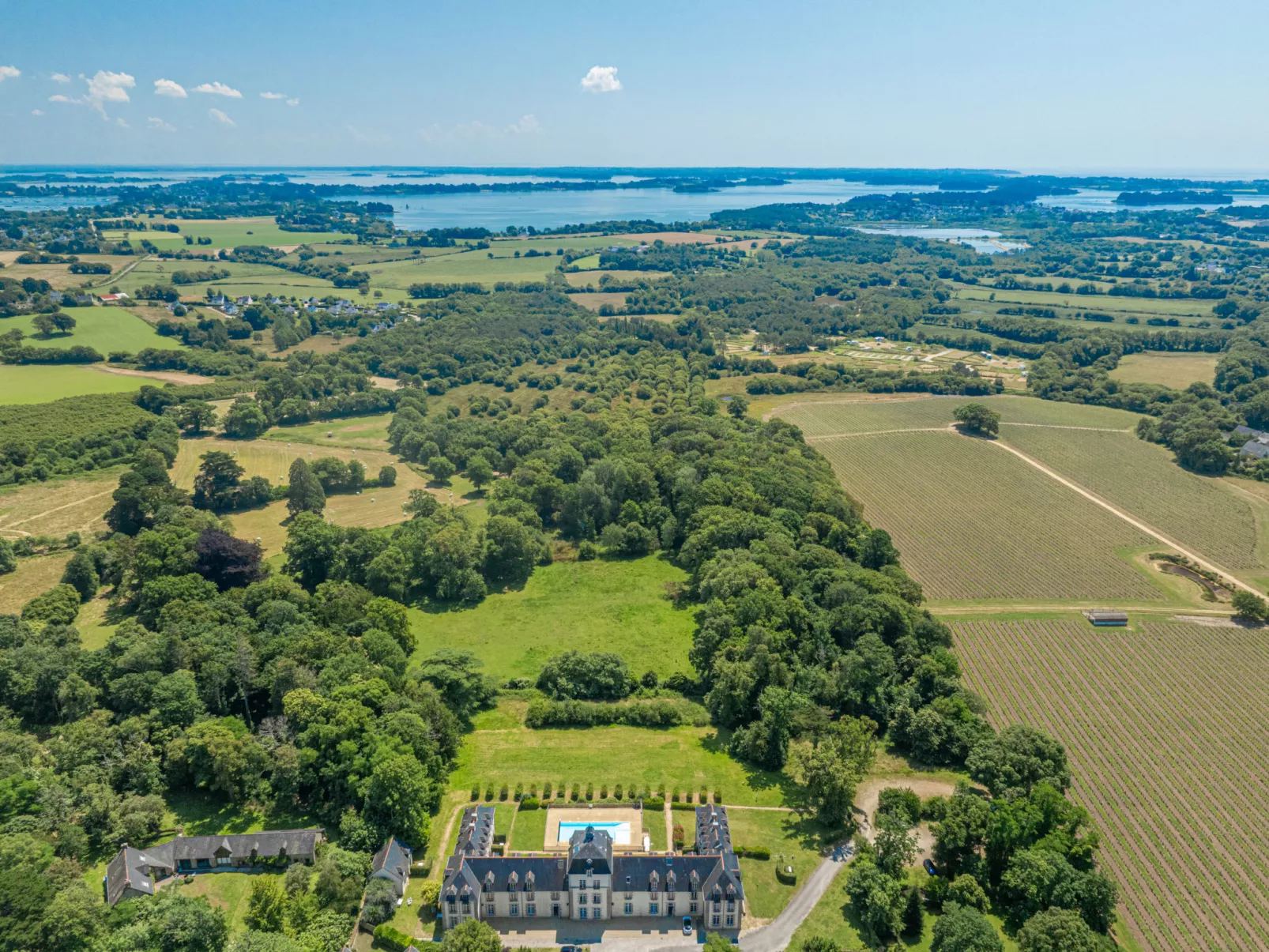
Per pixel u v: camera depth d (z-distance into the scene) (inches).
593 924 4660.4
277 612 7160.4
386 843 4953.3
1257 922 4768.7
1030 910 4613.7
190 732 5516.7
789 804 5575.8
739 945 4456.2
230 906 4598.9
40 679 6082.7
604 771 5900.6
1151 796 5762.8
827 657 6934.1
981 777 5620.1
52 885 4365.2
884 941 4485.7
